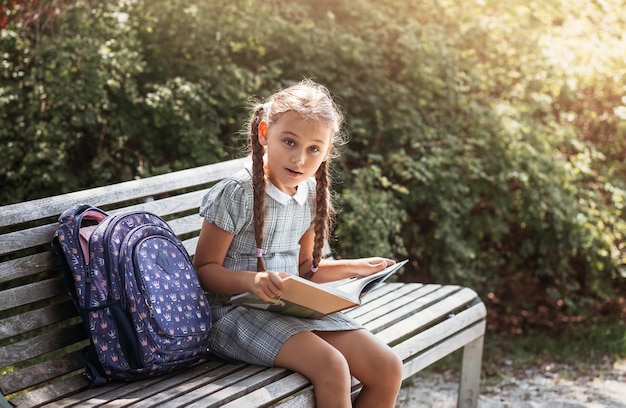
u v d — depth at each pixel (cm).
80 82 439
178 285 245
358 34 524
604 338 481
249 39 494
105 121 448
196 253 261
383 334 284
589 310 503
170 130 464
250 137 263
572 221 487
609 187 519
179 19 478
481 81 524
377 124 502
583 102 569
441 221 477
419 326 301
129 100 461
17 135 443
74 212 245
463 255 477
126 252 235
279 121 249
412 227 483
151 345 233
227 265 264
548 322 514
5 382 232
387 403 251
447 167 483
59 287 254
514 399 397
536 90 554
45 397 230
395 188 453
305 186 272
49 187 450
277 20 487
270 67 501
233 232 256
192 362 250
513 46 557
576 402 395
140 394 229
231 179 257
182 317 242
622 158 561
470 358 345
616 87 557
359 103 502
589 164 537
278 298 240
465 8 559
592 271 504
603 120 563
